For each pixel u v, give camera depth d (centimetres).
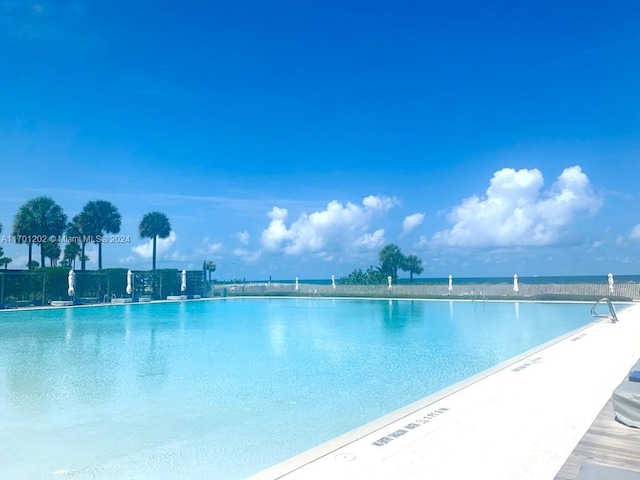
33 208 3884
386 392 815
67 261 4362
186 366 1047
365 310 2773
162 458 524
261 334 1638
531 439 479
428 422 542
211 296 4278
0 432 609
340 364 1068
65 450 547
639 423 503
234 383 883
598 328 1479
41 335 1620
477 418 554
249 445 563
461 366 1042
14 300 2792
